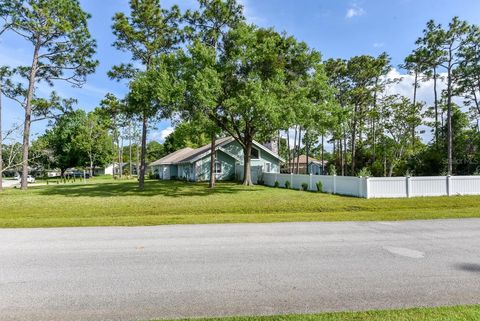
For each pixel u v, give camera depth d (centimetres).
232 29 2492
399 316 379
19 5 2520
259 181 3272
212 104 2017
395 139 3641
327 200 1681
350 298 443
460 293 457
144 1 2467
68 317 398
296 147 4803
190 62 2112
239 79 2370
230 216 1209
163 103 1997
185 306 425
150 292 477
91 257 670
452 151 3203
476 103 3484
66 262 636
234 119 2741
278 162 3809
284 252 696
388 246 742
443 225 996
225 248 735
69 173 7900
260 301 437
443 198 1639
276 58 2392
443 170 3044
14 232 941
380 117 3719
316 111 2202
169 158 4991
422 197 1706
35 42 2753
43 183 4522
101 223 1069
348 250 708
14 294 475
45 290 490
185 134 2297
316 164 6312
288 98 2141
